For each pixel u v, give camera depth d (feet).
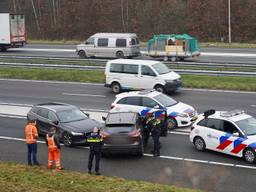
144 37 468.34
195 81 219.00
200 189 103.04
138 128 127.75
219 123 127.13
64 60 269.23
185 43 284.82
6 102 195.31
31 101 195.83
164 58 291.38
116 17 494.18
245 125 124.16
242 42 435.53
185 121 151.53
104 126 128.88
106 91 212.02
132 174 113.91
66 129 138.00
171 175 112.37
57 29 513.45
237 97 192.65
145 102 155.12
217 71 225.15
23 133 152.66
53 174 110.63
